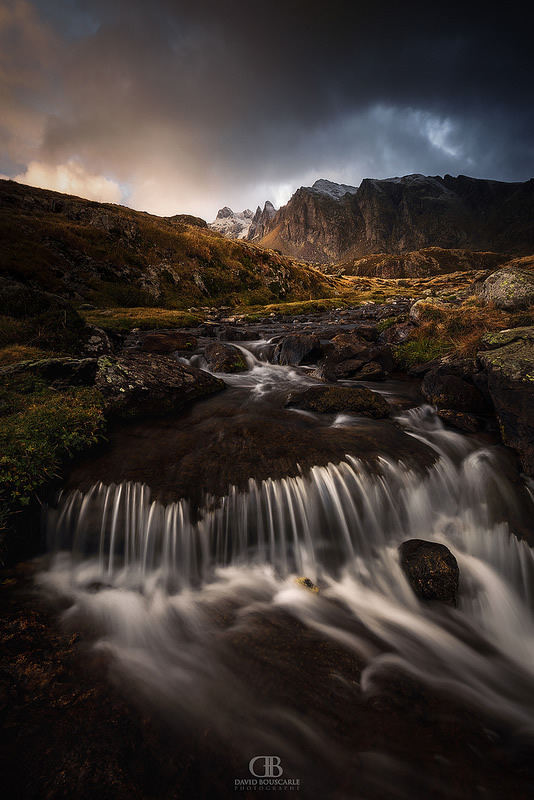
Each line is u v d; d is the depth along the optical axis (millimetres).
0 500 4926
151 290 37438
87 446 6578
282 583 5059
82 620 4129
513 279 11000
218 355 14672
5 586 4500
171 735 2875
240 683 3410
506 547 5539
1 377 7594
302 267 67625
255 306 43344
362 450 6879
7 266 28062
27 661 3410
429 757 2770
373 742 2871
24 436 5762
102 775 2514
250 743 2848
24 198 41750
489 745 2947
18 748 2637
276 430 7656
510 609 4934
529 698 3666
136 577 5094
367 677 3572
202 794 2453
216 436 7352
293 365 15156
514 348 7809
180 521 5402
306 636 4074
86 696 3143
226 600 4656
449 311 13781
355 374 12367
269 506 5715
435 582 4664
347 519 5898
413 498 6191
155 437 7301
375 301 56250
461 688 3619
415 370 12133
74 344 11102
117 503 5492
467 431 7969
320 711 3137
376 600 4781
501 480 6262
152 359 10617
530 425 6402
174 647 3848
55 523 5453
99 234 38375
